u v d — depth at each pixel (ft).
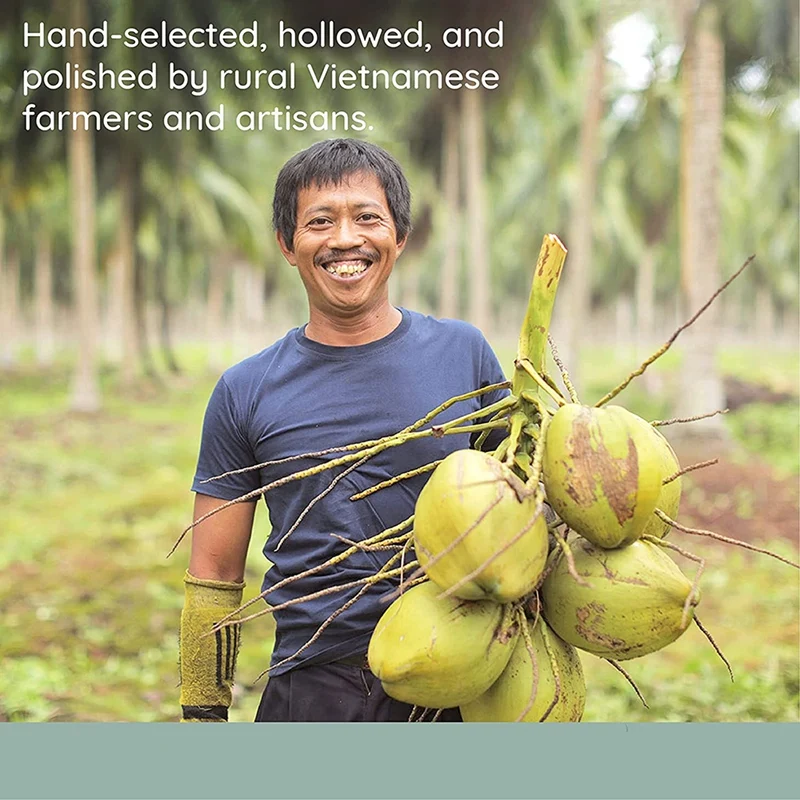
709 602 23.57
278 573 7.00
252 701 16.35
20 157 67.72
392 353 6.94
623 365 103.24
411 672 5.25
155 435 53.98
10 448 46.75
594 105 54.34
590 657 19.03
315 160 6.64
